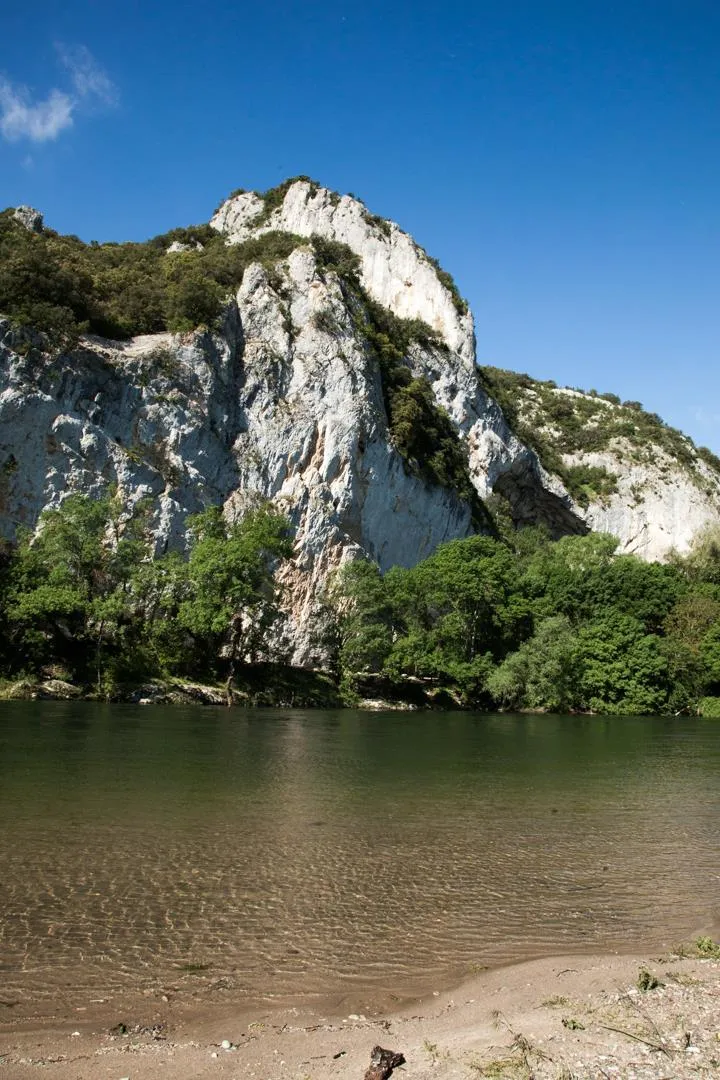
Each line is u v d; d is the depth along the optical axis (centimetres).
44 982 888
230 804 1875
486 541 7550
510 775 2572
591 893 1280
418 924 1115
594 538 9350
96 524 5081
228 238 11644
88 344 6338
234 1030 793
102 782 2067
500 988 909
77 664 4944
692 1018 821
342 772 2472
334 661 6594
